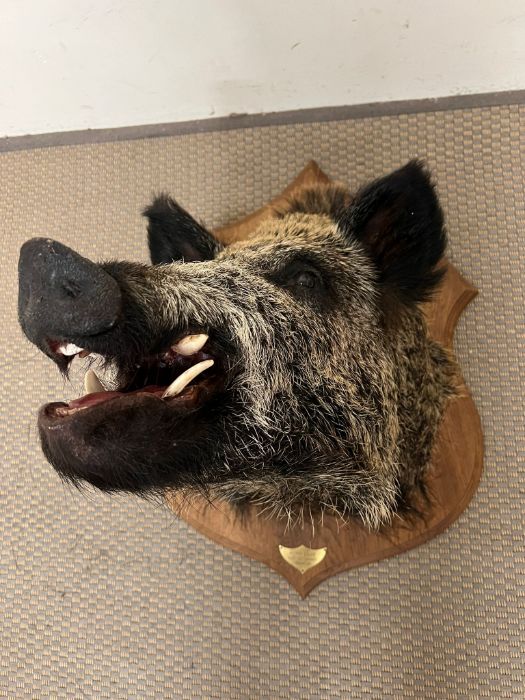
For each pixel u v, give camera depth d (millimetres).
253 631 849
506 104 912
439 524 802
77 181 1021
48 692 879
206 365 495
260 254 627
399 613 824
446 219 901
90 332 429
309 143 955
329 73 907
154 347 498
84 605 897
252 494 693
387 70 898
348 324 634
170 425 489
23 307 430
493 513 829
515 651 796
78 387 949
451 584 821
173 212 733
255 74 914
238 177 971
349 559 813
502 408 851
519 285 876
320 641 831
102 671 873
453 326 855
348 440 621
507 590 812
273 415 573
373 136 938
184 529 892
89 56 888
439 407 791
